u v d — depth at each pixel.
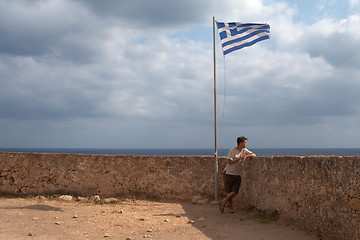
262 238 6.09
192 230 6.74
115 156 10.78
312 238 5.94
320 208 5.93
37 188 10.62
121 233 6.43
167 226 7.05
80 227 6.77
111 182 10.66
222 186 10.54
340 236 5.37
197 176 10.62
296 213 6.74
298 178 6.71
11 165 10.76
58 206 8.95
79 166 10.72
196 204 9.98
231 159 8.52
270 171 7.95
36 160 10.77
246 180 9.41
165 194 10.60
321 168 5.96
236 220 7.72
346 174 5.31
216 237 6.23
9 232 6.26
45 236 6.08
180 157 10.76
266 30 10.84
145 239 6.03
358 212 5.01
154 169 10.71
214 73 10.68
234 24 10.88
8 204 9.05
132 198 10.34
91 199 10.07
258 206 8.52
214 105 10.54
